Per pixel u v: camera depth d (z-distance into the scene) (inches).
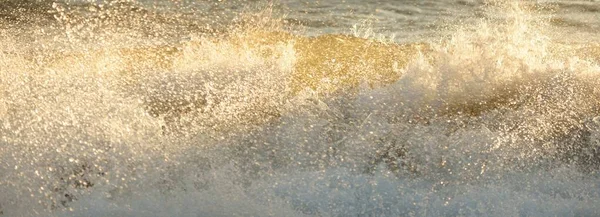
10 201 194.1
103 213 191.9
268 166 199.9
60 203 194.1
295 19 406.0
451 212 194.5
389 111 212.1
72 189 195.6
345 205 194.4
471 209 195.0
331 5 433.1
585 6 430.0
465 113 212.1
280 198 194.9
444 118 210.1
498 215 194.4
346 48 250.5
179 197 195.0
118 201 194.4
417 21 414.9
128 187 196.1
